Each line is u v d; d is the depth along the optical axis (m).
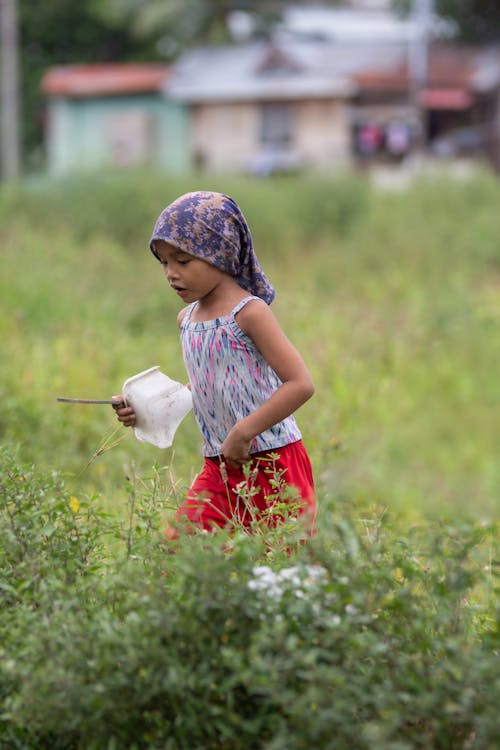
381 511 7.28
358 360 15.96
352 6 68.06
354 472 12.05
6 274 17.53
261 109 53.53
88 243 27.02
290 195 31.91
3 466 5.79
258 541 5.22
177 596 4.66
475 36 57.06
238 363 6.31
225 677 4.48
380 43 56.75
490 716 4.14
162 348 14.63
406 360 17.16
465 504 11.62
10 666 4.41
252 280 6.43
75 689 4.35
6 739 4.75
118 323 16.98
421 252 26.69
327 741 4.21
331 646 4.45
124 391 6.48
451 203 31.48
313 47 55.47
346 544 4.79
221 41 60.22
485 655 4.46
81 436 10.05
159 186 30.84
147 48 62.47
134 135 54.69
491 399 16.17
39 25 59.66
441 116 54.84
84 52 61.81
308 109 53.16
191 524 5.45
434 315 19.88
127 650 4.41
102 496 7.91
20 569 5.13
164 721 4.48
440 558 5.02
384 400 15.14
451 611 4.82
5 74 46.16
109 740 4.50
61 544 5.43
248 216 30.06
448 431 15.12
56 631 4.51
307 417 10.77
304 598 4.64
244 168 52.72
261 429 6.14
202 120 54.50
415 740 4.37
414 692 4.37
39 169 52.28
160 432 6.43
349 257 26.97
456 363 17.62
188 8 60.94
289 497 5.83
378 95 53.31
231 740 4.46
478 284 24.12
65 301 16.59
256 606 4.50
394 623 4.67
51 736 4.78
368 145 53.56
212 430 6.52
